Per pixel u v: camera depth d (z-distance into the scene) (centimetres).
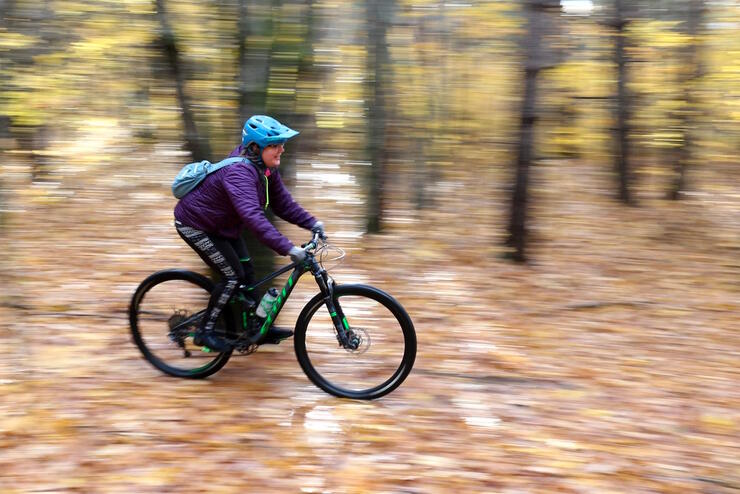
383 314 398
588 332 532
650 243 848
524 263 741
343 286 394
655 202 1098
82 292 597
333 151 820
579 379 437
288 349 471
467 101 891
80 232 827
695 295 638
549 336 521
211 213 391
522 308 592
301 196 962
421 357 471
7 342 474
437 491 303
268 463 324
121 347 471
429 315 568
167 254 739
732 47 872
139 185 1077
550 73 771
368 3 717
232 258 403
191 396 396
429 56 860
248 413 376
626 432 363
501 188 1056
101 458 324
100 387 406
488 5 778
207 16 475
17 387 402
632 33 859
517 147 729
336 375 405
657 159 1111
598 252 802
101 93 737
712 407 396
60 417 365
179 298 425
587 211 1033
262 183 400
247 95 445
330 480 310
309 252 394
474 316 567
